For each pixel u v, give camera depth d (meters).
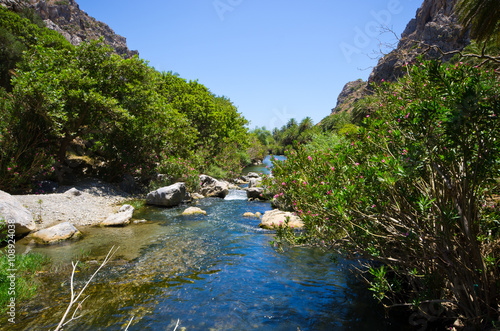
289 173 6.11
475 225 3.46
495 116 2.70
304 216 4.94
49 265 6.15
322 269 6.36
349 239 4.40
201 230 9.55
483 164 2.93
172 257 7.02
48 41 15.73
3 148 11.26
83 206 11.33
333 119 52.62
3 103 12.16
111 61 15.30
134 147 16.58
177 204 13.88
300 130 96.19
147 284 5.53
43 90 11.55
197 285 5.54
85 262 6.41
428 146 3.12
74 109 13.68
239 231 9.50
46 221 9.19
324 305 4.83
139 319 4.32
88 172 16.70
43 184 12.59
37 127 12.52
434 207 3.51
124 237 8.47
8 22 32.97
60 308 4.50
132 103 15.96
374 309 4.64
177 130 18.56
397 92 5.01
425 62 3.70
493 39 8.95
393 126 4.41
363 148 4.70
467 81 3.00
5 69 25.44
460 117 2.70
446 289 3.79
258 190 16.27
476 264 3.32
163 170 16.83
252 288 5.46
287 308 4.74
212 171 23.84
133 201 13.80
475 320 3.25
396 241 3.94
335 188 4.34
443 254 3.20
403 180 3.48
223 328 4.17
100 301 4.81
